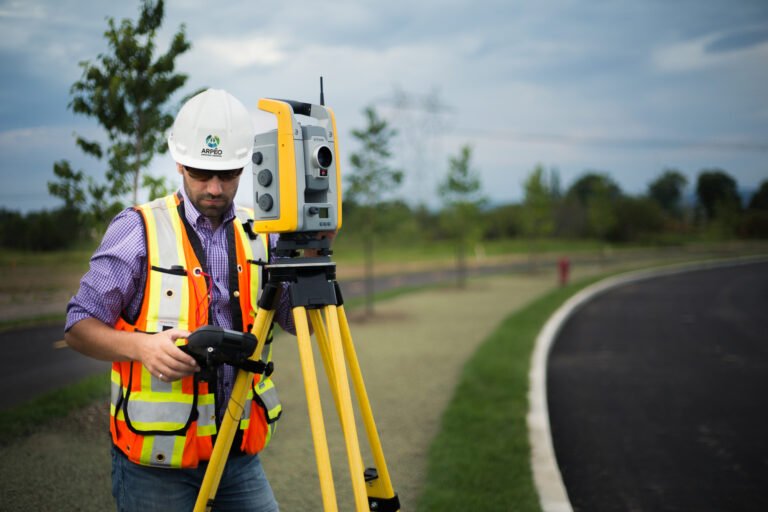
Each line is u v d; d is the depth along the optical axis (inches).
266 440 70.7
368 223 466.6
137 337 58.4
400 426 190.9
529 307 537.0
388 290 671.8
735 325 477.1
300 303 64.3
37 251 402.3
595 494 155.2
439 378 259.8
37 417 177.0
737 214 2443.4
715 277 1034.1
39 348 294.8
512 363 294.2
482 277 905.5
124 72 183.9
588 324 477.1
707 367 316.5
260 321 64.2
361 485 60.4
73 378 235.8
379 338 366.0
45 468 142.6
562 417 224.8
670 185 3390.7
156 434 62.0
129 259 62.3
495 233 2046.0
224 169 65.7
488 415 203.9
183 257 65.5
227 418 62.2
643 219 2269.9
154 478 64.0
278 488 138.9
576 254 1667.1
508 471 153.5
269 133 64.9
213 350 55.7
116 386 64.5
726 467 173.8
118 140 188.7
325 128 68.0
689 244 2287.2
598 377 292.0
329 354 70.2
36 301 404.8
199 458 64.4
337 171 69.4
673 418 223.5
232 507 70.1
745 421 219.0
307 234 66.8
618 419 221.8
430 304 550.6
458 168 732.7
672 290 793.6
